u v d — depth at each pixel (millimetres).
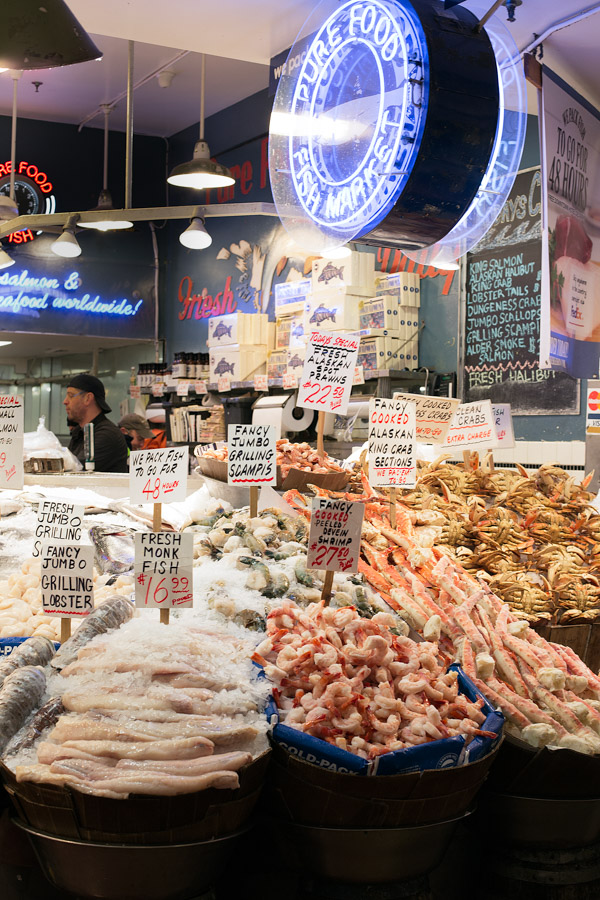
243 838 2021
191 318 9273
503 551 2807
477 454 3500
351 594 2295
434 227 2561
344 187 2602
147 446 8406
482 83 2422
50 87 8078
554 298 3166
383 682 1873
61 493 3512
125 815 1552
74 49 2396
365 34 2518
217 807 1602
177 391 8234
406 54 2387
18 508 3268
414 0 2436
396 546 2621
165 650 1836
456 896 2172
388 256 6660
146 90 8148
